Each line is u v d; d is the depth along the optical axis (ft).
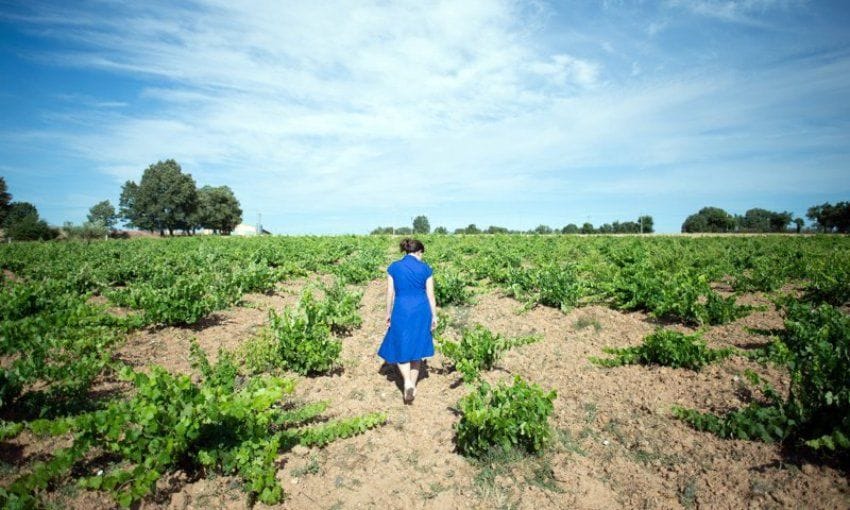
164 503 11.05
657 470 12.74
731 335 24.07
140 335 23.79
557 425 15.24
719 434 14.16
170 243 109.40
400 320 16.83
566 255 66.13
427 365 20.99
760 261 48.96
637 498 11.66
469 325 27.25
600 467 12.94
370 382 18.93
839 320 17.87
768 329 24.50
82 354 18.94
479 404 13.21
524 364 20.89
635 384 18.28
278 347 19.31
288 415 14.87
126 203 277.23
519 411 13.03
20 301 22.58
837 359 13.33
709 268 42.11
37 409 14.38
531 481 12.35
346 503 11.46
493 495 11.82
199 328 25.71
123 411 11.24
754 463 12.69
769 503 11.15
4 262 53.21
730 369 19.06
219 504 11.18
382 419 15.11
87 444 10.90
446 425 15.26
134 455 11.09
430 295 17.65
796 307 22.56
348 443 14.16
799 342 18.90
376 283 44.65
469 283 39.52
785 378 17.84
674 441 14.08
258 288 36.32
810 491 11.43
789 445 13.32
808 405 13.10
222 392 12.30
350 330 26.76
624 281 31.96
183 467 12.30
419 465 13.05
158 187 270.87
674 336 19.69
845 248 74.43
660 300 27.71
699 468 12.65
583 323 26.89
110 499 10.96
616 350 21.24
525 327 26.66
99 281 37.73
